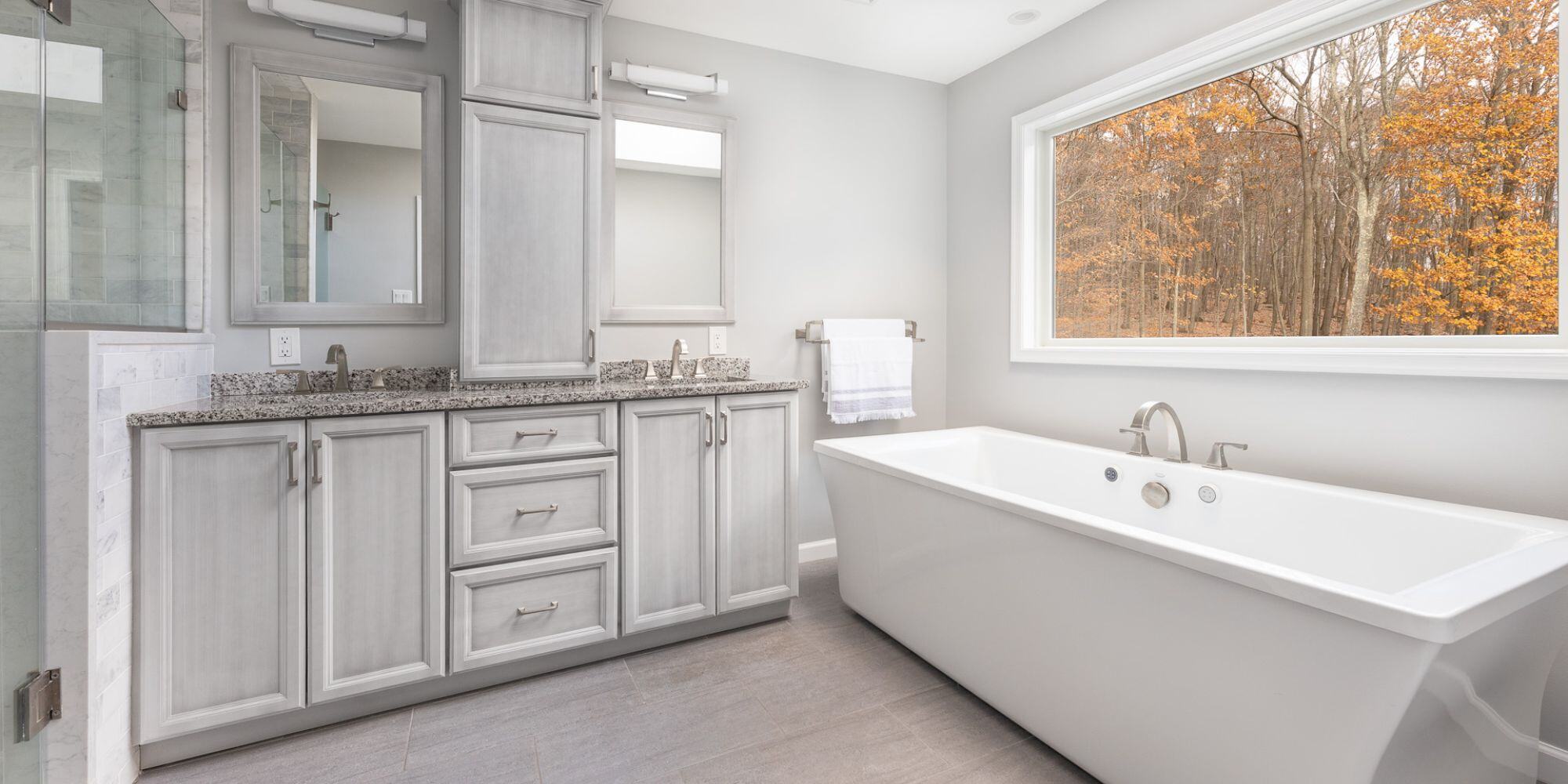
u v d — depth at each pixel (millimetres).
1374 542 1662
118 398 1477
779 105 2975
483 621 1942
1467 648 1054
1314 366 1961
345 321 2219
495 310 2195
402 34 2232
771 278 2979
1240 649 1223
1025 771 1601
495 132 2186
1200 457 2322
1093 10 2629
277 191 2139
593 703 1904
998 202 3109
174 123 1904
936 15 2660
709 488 2285
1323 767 1118
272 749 1683
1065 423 2816
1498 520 1460
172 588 1584
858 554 2404
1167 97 2498
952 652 1963
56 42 1341
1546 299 1633
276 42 2131
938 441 2756
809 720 1820
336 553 1752
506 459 1961
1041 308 3031
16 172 1223
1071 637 1564
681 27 2740
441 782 1562
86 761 1363
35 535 1308
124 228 1616
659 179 2711
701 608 2285
